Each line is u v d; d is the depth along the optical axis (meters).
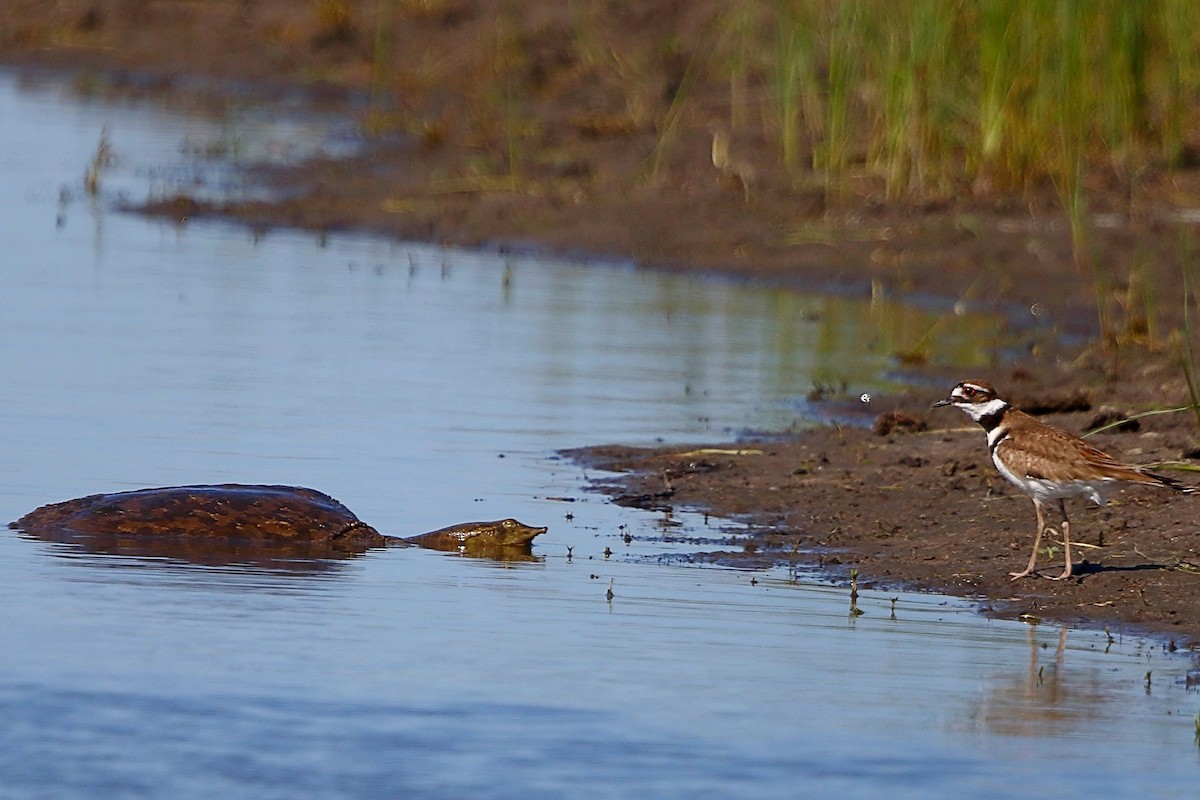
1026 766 8.98
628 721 9.50
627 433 16.73
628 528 13.85
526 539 13.10
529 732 9.31
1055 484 12.16
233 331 20.16
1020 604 12.02
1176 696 10.15
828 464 15.70
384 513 13.93
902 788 8.68
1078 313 21.58
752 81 32.97
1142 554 13.05
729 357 19.91
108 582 11.80
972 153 25.77
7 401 16.66
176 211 27.08
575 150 30.00
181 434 15.84
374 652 10.52
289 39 40.44
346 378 18.36
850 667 10.52
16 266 22.95
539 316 21.66
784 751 9.12
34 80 38.25
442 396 17.84
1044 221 24.45
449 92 36.12
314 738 9.16
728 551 13.28
